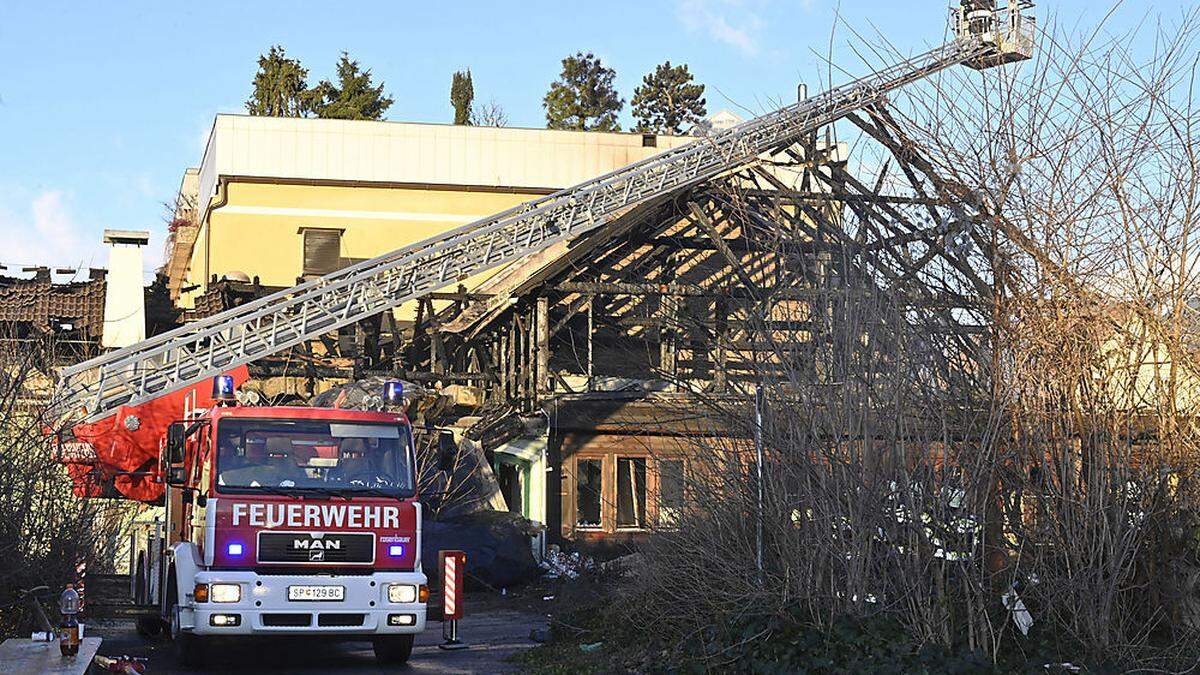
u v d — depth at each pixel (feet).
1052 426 37.37
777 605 40.88
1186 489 36.45
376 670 48.93
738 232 122.52
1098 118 36.73
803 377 40.73
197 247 151.43
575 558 93.91
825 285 41.29
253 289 114.01
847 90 52.95
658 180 110.01
